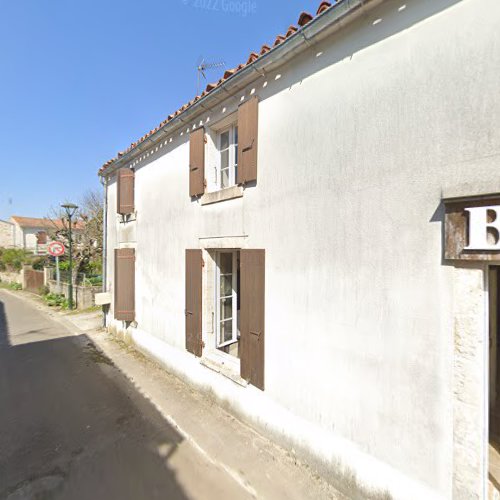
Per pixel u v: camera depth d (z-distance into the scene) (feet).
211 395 14.51
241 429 12.34
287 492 9.24
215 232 14.12
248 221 12.20
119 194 22.97
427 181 7.22
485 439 6.55
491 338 13.55
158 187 19.15
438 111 7.02
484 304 6.47
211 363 14.52
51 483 9.68
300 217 10.14
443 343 6.99
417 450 7.45
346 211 8.83
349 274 8.77
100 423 13.06
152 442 11.71
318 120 9.58
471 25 6.53
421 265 7.34
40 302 45.88
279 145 10.90
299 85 10.20
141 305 21.70
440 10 6.98
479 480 6.47
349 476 8.83
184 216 16.53
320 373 9.61
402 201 7.64
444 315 6.97
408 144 7.52
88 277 44.50
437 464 7.11
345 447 8.96
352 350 8.73
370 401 8.34
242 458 10.71
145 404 14.56
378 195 8.10
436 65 7.04
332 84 9.20
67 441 11.84
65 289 44.75
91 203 70.18
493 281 13.65
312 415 9.90
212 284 15.37
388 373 7.96
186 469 10.28
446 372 6.95
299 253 10.18
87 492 9.31
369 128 8.28
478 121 6.43
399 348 7.73
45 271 51.80
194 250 15.39
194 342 15.52
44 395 15.69
